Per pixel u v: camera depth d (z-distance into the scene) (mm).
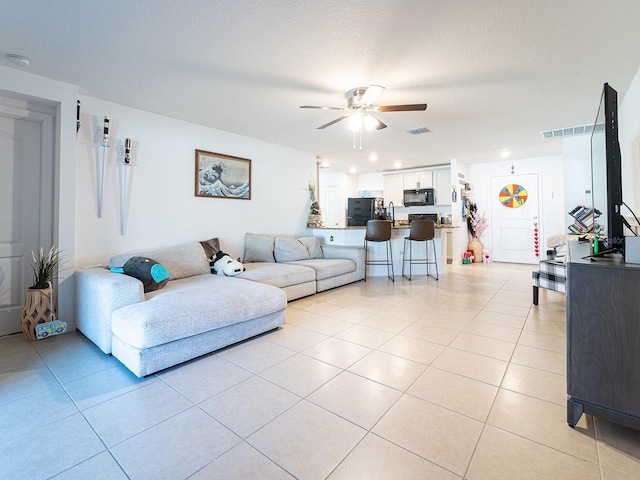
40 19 1959
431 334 2721
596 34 2156
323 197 8711
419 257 5664
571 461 1288
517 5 1856
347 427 1516
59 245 2824
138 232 3484
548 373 2020
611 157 1881
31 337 2625
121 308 2238
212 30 2084
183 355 2156
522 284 4793
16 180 2811
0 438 1456
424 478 1211
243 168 4590
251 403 1728
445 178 7352
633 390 1366
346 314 3314
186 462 1310
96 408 1688
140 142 3500
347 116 3338
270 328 2766
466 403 1703
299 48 2303
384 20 1988
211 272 3682
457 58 2457
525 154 6215
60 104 2812
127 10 1883
